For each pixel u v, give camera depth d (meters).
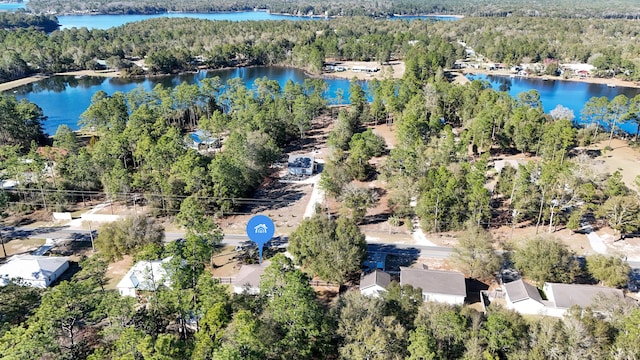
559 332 55.75
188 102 175.88
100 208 111.56
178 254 65.62
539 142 136.75
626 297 69.62
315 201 115.00
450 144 124.25
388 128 173.00
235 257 90.69
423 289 75.00
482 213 96.62
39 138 160.38
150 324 59.19
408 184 104.94
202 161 115.19
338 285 80.88
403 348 55.09
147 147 120.62
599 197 103.75
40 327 54.06
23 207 109.38
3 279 79.69
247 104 168.12
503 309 64.00
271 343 53.38
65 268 86.12
